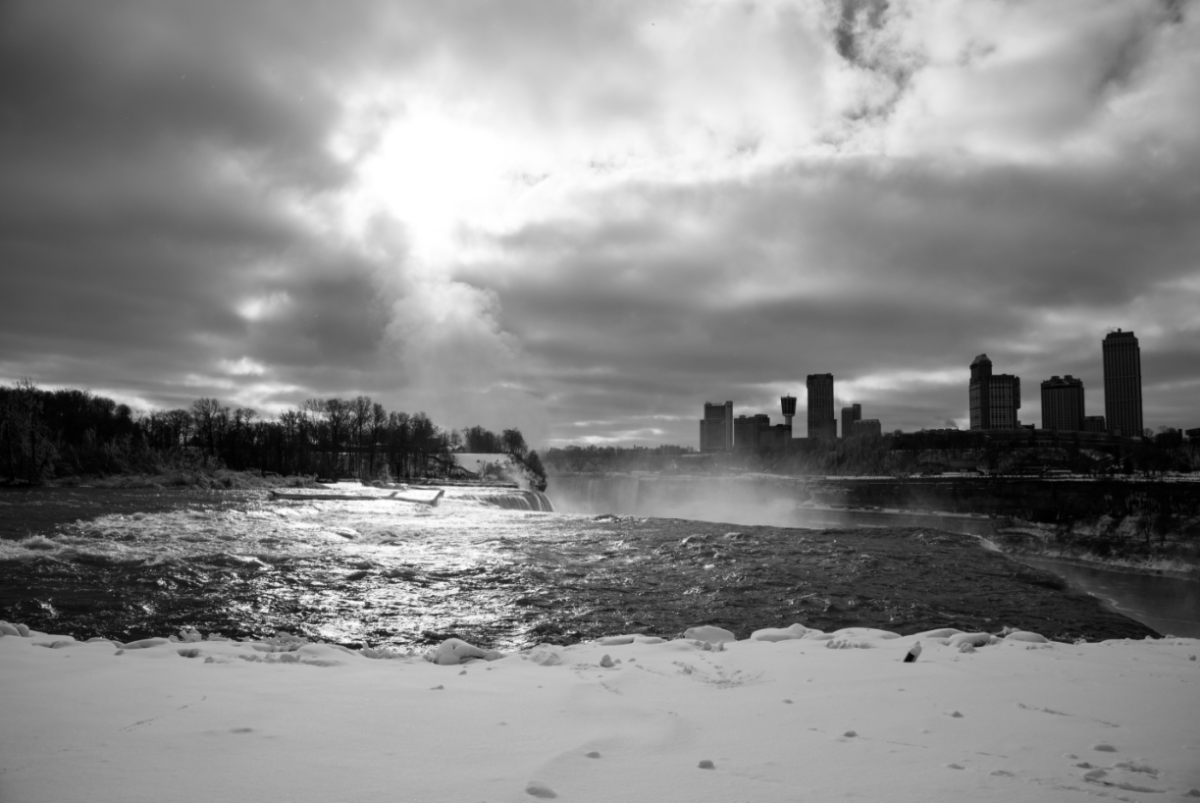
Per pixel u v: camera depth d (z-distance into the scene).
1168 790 4.27
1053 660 9.20
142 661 8.46
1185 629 30.20
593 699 6.61
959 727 5.79
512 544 30.61
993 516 91.38
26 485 65.81
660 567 24.34
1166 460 169.88
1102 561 61.47
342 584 20.17
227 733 5.16
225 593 18.28
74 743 4.85
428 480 120.56
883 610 17.89
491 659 9.52
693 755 4.88
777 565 24.83
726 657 9.28
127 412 117.94
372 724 5.52
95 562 21.44
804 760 4.79
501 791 4.06
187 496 55.84
